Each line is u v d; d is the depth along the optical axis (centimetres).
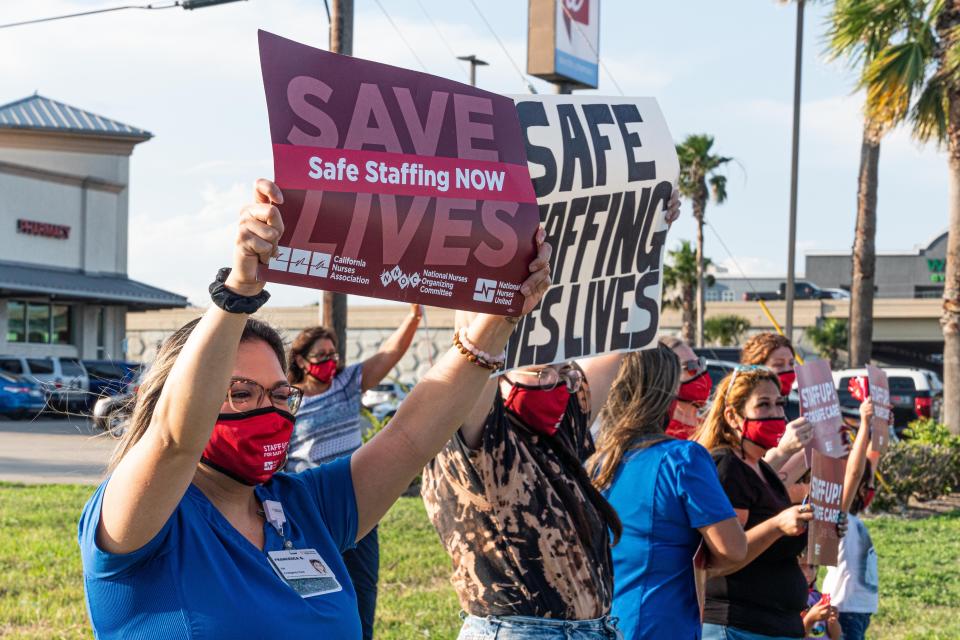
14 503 1154
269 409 212
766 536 376
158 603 196
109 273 4300
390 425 257
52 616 662
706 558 361
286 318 4422
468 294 229
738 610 387
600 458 373
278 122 201
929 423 1566
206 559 202
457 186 227
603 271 321
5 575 764
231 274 182
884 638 713
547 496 313
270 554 217
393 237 214
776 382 422
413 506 1176
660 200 330
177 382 183
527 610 309
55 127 4197
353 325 4447
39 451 2033
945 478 1427
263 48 204
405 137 220
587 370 400
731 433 426
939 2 1527
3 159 4144
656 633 350
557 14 1733
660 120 334
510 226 234
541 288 239
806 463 430
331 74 211
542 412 323
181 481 189
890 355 5994
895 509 1360
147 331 4797
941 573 921
